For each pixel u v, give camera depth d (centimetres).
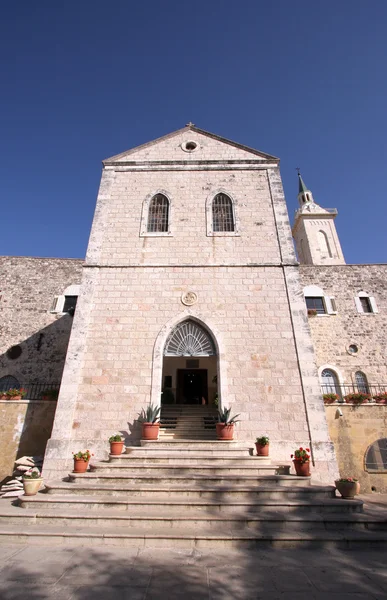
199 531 556
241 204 1270
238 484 720
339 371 1605
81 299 1089
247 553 505
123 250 1180
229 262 1159
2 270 1792
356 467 1005
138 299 1098
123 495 676
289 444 901
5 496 803
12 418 1089
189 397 1736
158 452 859
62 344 1638
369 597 384
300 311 1066
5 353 1622
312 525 577
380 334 1672
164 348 1054
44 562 467
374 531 571
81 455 788
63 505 642
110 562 469
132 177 1327
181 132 1441
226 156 1377
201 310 1080
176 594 386
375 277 1808
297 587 405
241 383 977
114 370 997
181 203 1270
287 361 1005
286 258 1156
